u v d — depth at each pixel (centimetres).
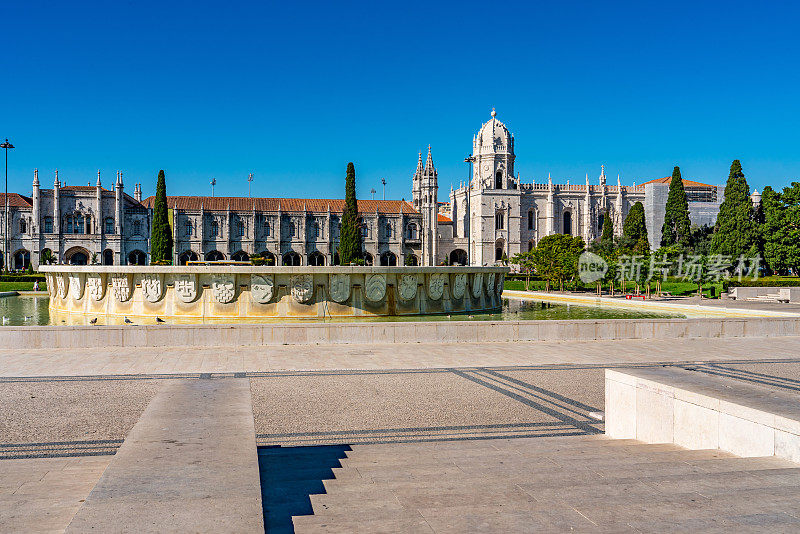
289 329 2284
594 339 2498
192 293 3312
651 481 730
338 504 662
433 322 2381
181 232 11312
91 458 993
